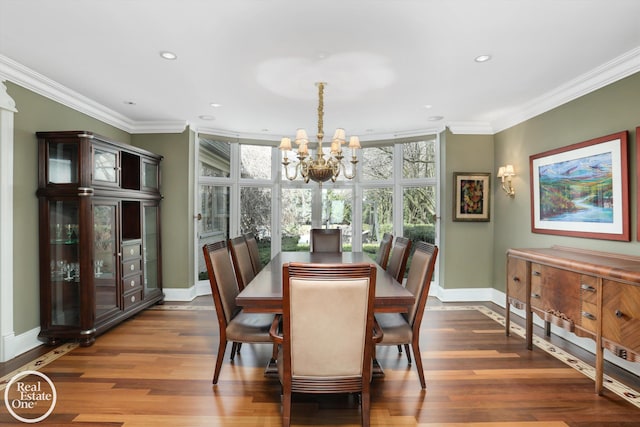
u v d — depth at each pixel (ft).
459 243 15.38
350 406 7.07
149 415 6.65
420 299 7.66
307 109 13.16
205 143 16.57
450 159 15.33
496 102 12.27
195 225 15.96
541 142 12.16
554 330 11.25
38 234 10.16
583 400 7.21
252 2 6.41
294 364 5.72
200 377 8.23
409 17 6.89
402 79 10.13
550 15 6.81
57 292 10.31
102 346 10.10
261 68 9.39
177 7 6.56
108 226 11.10
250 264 11.12
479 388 7.71
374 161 17.88
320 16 6.88
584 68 9.36
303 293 5.55
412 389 7.67
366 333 5.66
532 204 12.47
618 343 6.92
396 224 17.26
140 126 15.14
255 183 17.78
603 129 9.55
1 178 9.02
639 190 8.39
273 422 6.48
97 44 8.05
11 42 7.97
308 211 18.44
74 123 11.75
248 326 8.00
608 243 9.37
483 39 7.78
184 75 9.89
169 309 13.94
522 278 10.20
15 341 9.33
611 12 6.70
